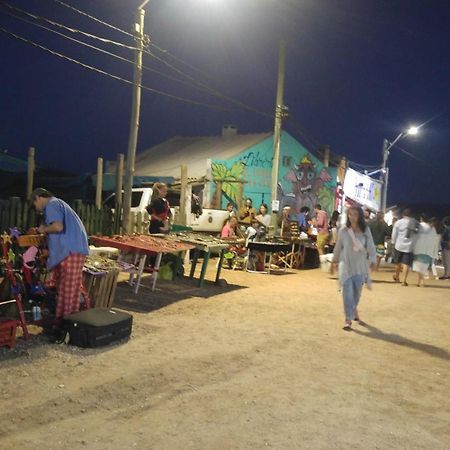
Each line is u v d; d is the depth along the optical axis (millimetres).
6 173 19078
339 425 4645
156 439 4180
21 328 6754
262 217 17641
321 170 25203
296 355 6664
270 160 23297
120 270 8203
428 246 13445
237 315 8672
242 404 4984
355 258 8234
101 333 6340
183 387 5324
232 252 14742
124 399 4938
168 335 7191
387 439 4430
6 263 6586
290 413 4840
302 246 16609
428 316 9578
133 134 12930
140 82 12781
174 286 10766
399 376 6109
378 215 16969
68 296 6707
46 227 6598
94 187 19531
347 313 8203
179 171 21906
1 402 4711
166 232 11414
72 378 5379
